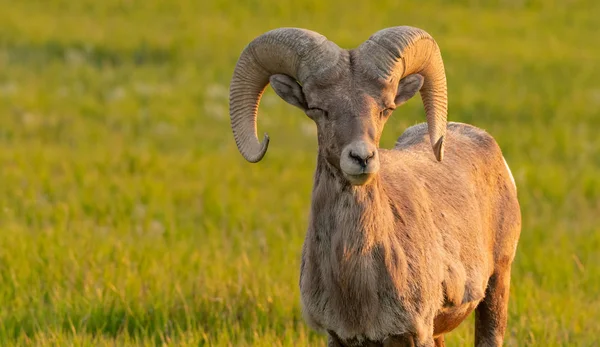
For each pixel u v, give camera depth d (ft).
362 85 76.23
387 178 84.74
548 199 194.80
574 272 136.15
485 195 95.76
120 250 132.26
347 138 74.13
